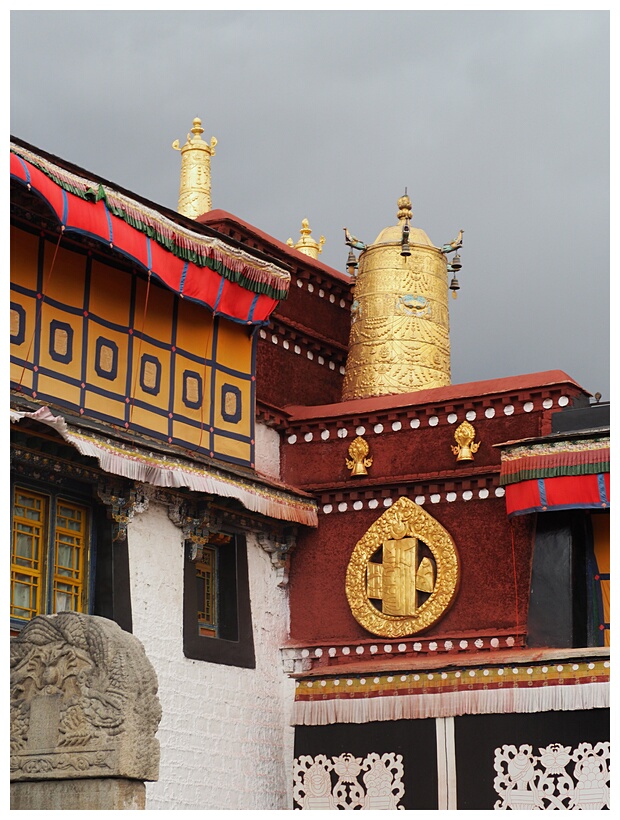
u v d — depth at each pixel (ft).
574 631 67.00
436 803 66.03
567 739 63.82
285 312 80.59
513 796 64.39
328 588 74.69
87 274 64.49
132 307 66.85
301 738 69.87
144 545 66.39
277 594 75.15
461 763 65.87
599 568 68.95
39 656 50.65
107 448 62.34
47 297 62.18
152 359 67.56
